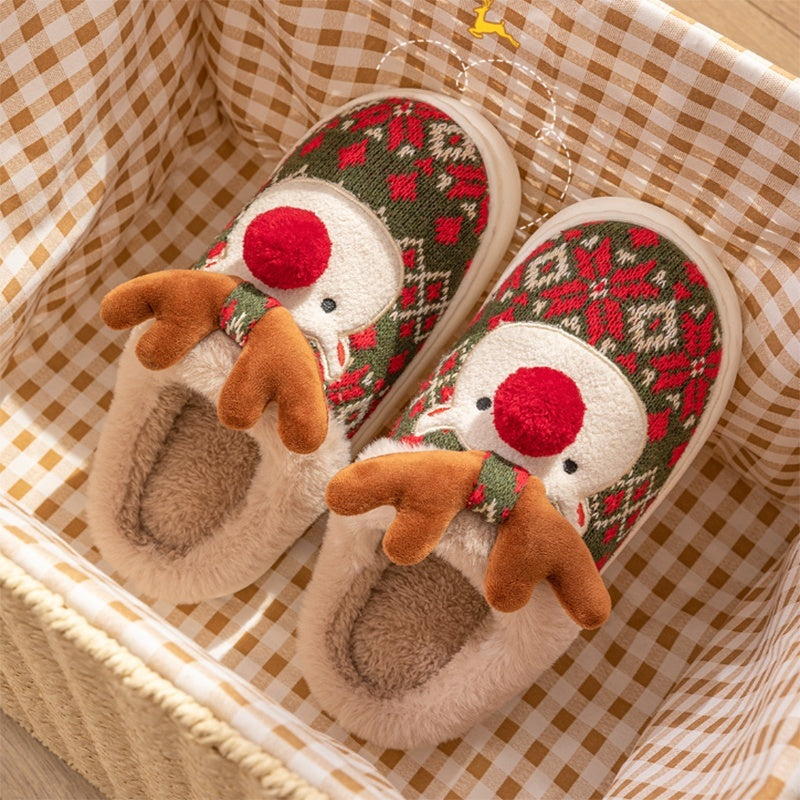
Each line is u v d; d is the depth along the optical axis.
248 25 0.84
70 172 0.81
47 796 0.87
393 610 0.81
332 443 0.79
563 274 0.81
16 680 0.79
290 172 0.83
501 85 0.82
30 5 0.76
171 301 0.77
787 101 0.75
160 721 0.71
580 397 0.78
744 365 0.82
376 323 0.81
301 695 0.85
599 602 0.76
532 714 0.85
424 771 0.84
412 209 0.82
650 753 0.79
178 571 0.81
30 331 0.86
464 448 0.79
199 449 0.82
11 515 0.75
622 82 0.78
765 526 0.87
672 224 0.81
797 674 0.73
